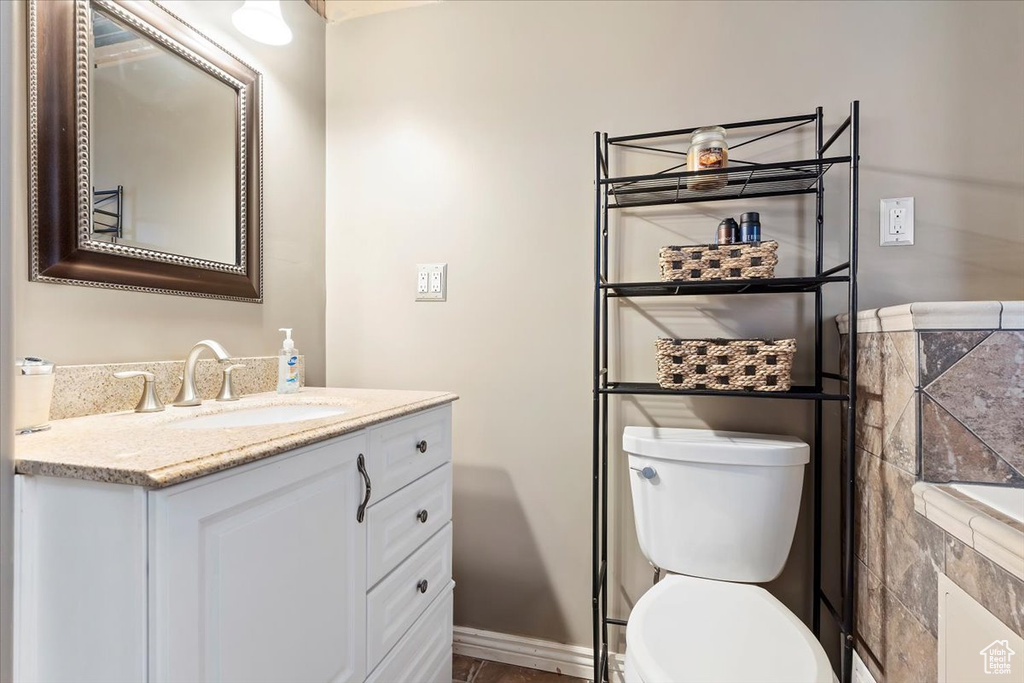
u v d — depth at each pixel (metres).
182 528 0.58
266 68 1.47
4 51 0.57
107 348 1.03
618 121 1.47
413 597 1.11
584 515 1.50
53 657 0.61
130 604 0.57
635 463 1.27
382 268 1.68
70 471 0.58
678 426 1.43
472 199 1.59
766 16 1.36
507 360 1.56
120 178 1.05
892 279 1.28
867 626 1.18
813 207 1.34
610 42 1.48
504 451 1.57
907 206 1.27
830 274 1.26
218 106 1.30
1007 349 0.89
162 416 0.98
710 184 1.28
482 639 1.58
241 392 1.34
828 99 1.32
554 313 1.52
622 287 1.27
